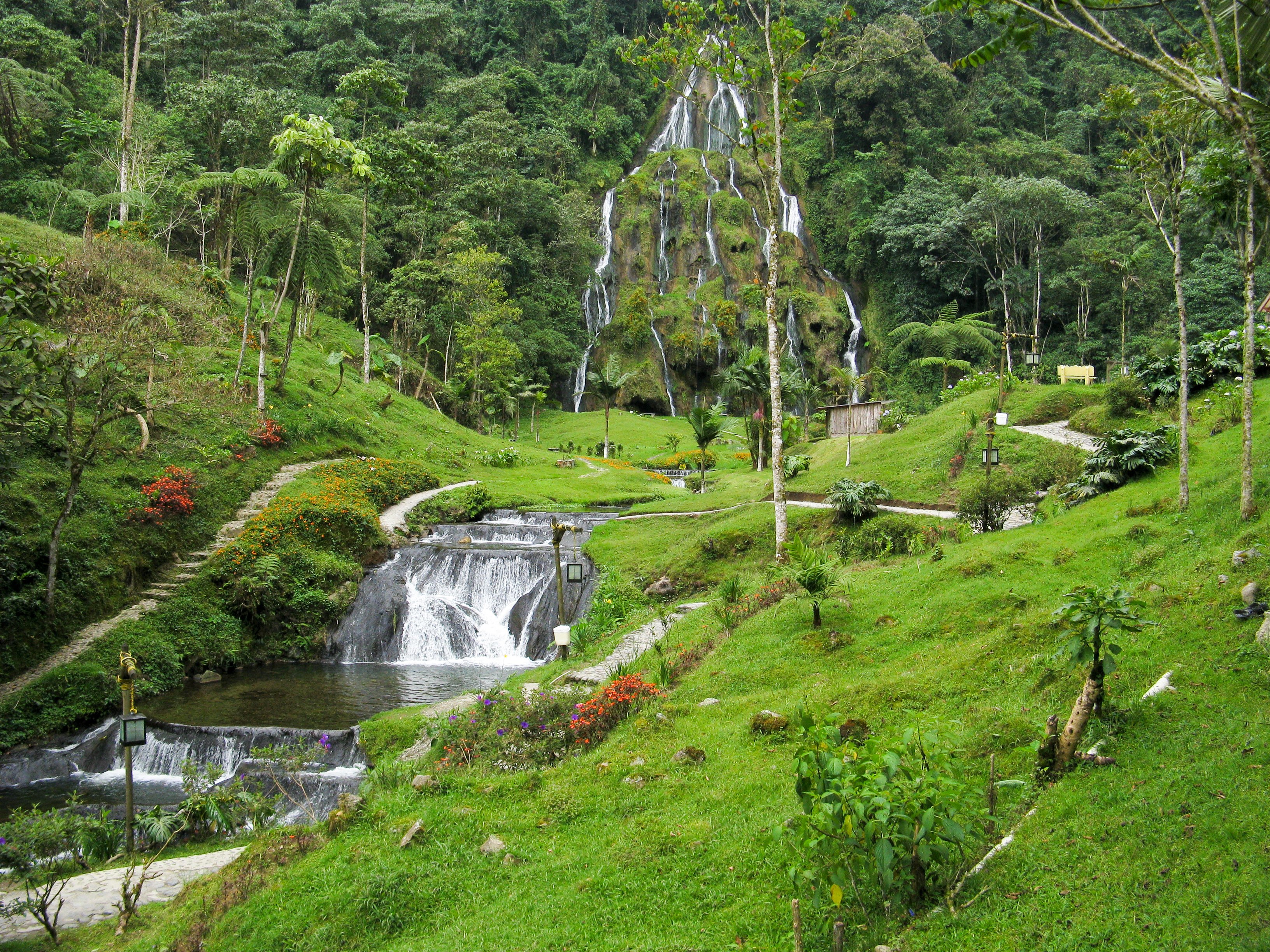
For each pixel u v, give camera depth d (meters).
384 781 9.88
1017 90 90.88
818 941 5.73
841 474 25.59
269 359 35.31
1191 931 4.86
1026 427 24.98
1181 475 12.72
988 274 72.88
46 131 45.22
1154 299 60.75
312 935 7.03
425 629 22.19
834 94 87.44
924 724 6.98
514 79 82.56
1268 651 7.64
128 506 21.58
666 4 17.53
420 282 54.38
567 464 40.50
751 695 11.02
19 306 14.48
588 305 74.50
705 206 79.06
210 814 11.16
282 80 60.62
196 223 45.78
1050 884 5.68
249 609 21.19
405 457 35.06
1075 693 8.21
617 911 6.61
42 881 9.38
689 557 21.80
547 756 10.30
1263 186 5.59
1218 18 7.34
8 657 17.02
